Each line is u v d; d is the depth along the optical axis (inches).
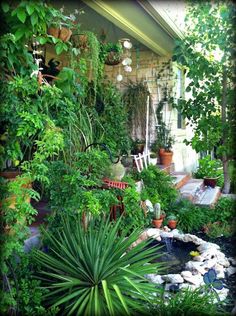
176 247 158.6
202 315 87.0
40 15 92.9
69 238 104.7
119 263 96.9
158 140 285.6
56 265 96.3
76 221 110.9
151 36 230.2
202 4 225.3
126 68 229.3
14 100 87.3
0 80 88.0
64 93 124.4
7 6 89.8
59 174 113.4
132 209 151.0
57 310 85.7
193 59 231.5
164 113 289.7
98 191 121.5
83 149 147.5
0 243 80.7
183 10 237.8
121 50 209.8
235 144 229.1
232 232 172.1
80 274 94.0
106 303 85.2
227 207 193.9
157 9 184.1
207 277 107.0
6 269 80.8
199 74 233.8
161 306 87.4
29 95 97.1
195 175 304.7
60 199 111.5
